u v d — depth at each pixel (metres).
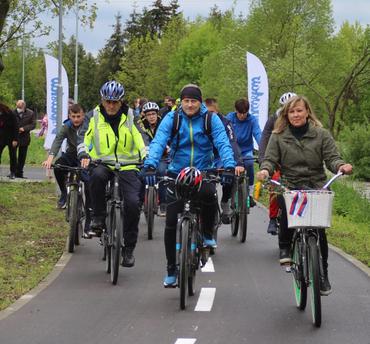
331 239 14.88
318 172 8.81
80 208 13.16
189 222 8.95
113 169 10.57
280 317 8.57
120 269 11.45
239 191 14.25
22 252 12.47
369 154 36.53
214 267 11.69
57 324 8.19
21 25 35.09
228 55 65.06
